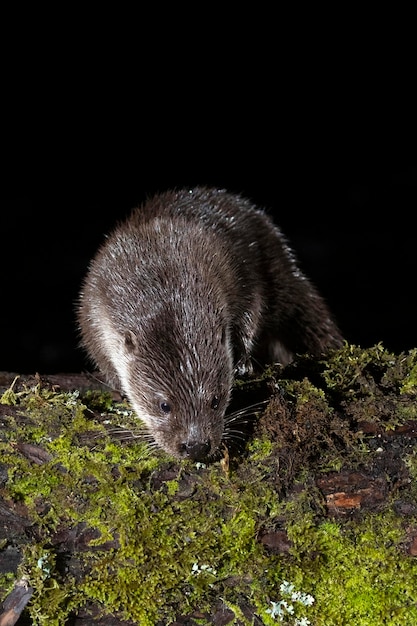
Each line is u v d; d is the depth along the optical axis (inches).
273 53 1029.2
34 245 769.6
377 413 183.6
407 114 997.8
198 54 1027.3
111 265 249.1
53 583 165.0
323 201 893.8
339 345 329.7
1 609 163.3
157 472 176.9
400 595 167.9
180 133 996.6
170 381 207.5
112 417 194.9
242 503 171.6
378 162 961.5
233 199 300.8
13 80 980.6
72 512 169.9
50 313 649.0
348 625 167.6
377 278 724.0
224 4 1021.2
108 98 995.3
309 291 316.8
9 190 888.9
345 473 174.6
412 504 172.4
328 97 1015.6
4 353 603.2
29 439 179.0
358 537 170.6
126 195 902.4
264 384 202.8
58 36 990.4
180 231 255.4
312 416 180.2
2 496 169.9
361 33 1027.3
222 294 238.8
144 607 166.1
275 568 168.6
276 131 1000.9
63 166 940.6
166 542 168.1
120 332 229.1
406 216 850.1
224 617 169.0
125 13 1002.1
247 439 182.1
